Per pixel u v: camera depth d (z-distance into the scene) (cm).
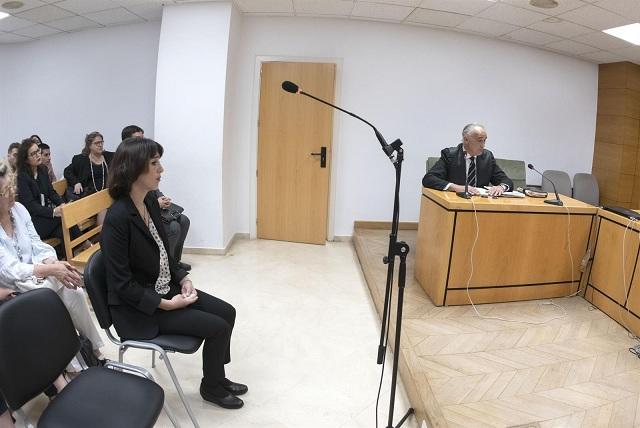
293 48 447
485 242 287
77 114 530
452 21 416
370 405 214
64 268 198
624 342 256
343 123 465
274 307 318
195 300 199
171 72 400
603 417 192
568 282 313
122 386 156
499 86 483
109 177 183
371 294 344
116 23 478
